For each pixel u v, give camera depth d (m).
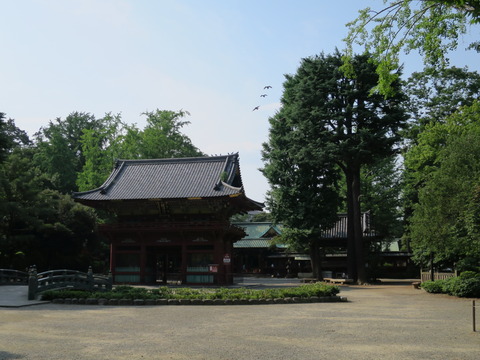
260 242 75.62
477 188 28.39
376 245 63.31
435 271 41.03
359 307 23.89
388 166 71.12
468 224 28.36
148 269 46.72
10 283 39.66
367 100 52.22
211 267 44.03
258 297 25.94
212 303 24.70
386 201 70.56
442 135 45.69
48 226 54.09
